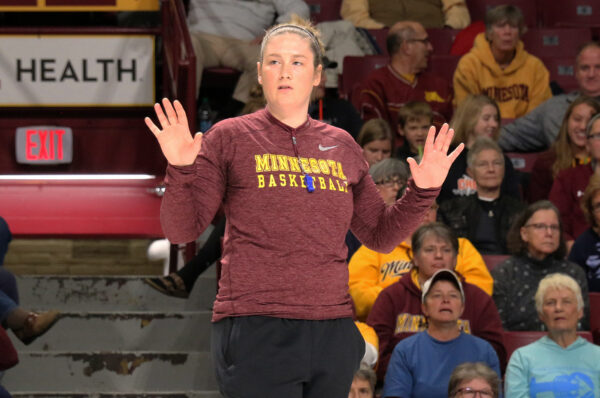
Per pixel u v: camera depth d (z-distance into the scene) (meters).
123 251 19.88
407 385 13.96
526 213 16.52
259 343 6.37
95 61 21.50
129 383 15.58
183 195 6.38
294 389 6.41
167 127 6.21
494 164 18.19
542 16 29.39
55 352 15.52
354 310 16.11
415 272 15.34
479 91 23.97
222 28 24.56
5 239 16.80
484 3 29.44
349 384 6.62
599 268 17.47
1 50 21.39
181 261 18.70
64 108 21.56
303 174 6.63
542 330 16.11
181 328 16.30
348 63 25.22
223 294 6.58
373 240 7.25
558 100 22.67
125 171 21.86
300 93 6.68
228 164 6.66
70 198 20.67
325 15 28.16
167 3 20.86
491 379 12.74
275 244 6.47
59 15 22.67
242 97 23.50
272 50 6.71
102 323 16.20
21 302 16.98
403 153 20.33
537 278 16.38
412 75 23.22
